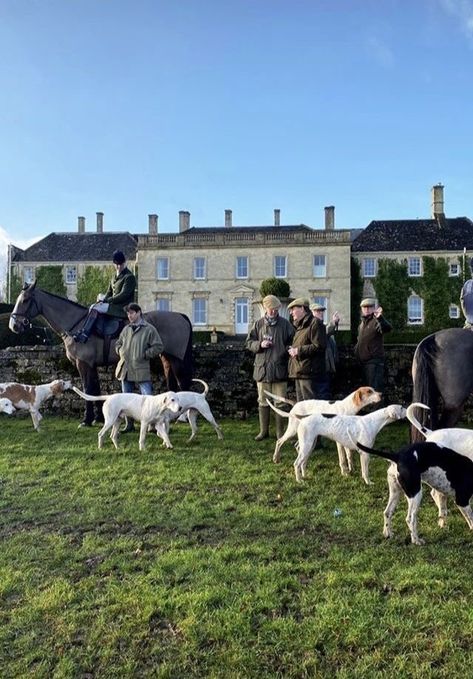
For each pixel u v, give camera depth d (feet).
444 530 14.88
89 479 19.85
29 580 12.16
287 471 21.02
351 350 33.53
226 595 11.25
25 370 36.01
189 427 30.35
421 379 19.69
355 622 10.21
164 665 9.22
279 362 25.96
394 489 14.48
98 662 9.41
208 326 138.31
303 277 136.46
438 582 11.66
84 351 30.76
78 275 155.94
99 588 11.74
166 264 140.26
